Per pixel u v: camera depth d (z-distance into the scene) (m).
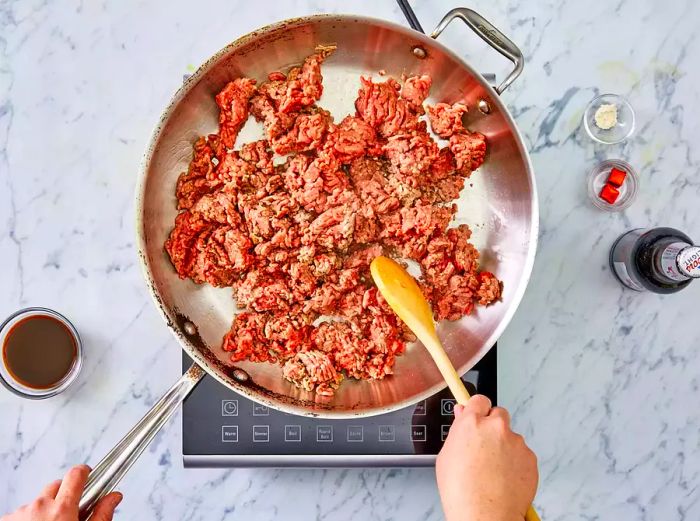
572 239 1.04
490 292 0.95
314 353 0.94
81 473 0.79
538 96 1.04
